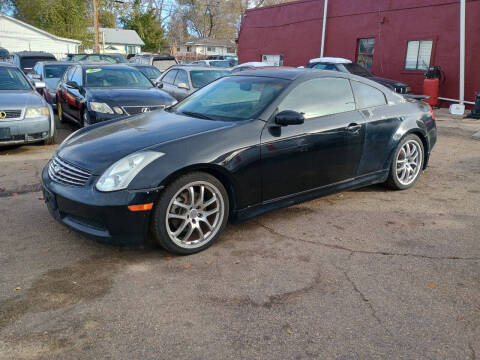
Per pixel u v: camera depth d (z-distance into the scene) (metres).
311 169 4.11
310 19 17.91
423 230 4.01
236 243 3.70
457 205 4.68
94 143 3.65
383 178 4.89
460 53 12.44
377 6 15.24
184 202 3.41
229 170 3.50
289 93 4.03
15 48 37.66
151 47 59.50
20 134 6.79
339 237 3.84
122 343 2.42
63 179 3.46
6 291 2.92
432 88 13.12
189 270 3.24
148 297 2.88
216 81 4.83
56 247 3.58
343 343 2.44
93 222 3.26
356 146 4.44
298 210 4.49
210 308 2.76
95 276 3.14
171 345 2.41
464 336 2.51
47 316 2.65
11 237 3.75
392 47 14.97
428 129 5.28
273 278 3.14
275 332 2.53
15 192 4.93
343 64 13.10
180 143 3.40
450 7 13.05
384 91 4.94
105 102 7.40
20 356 2.31
